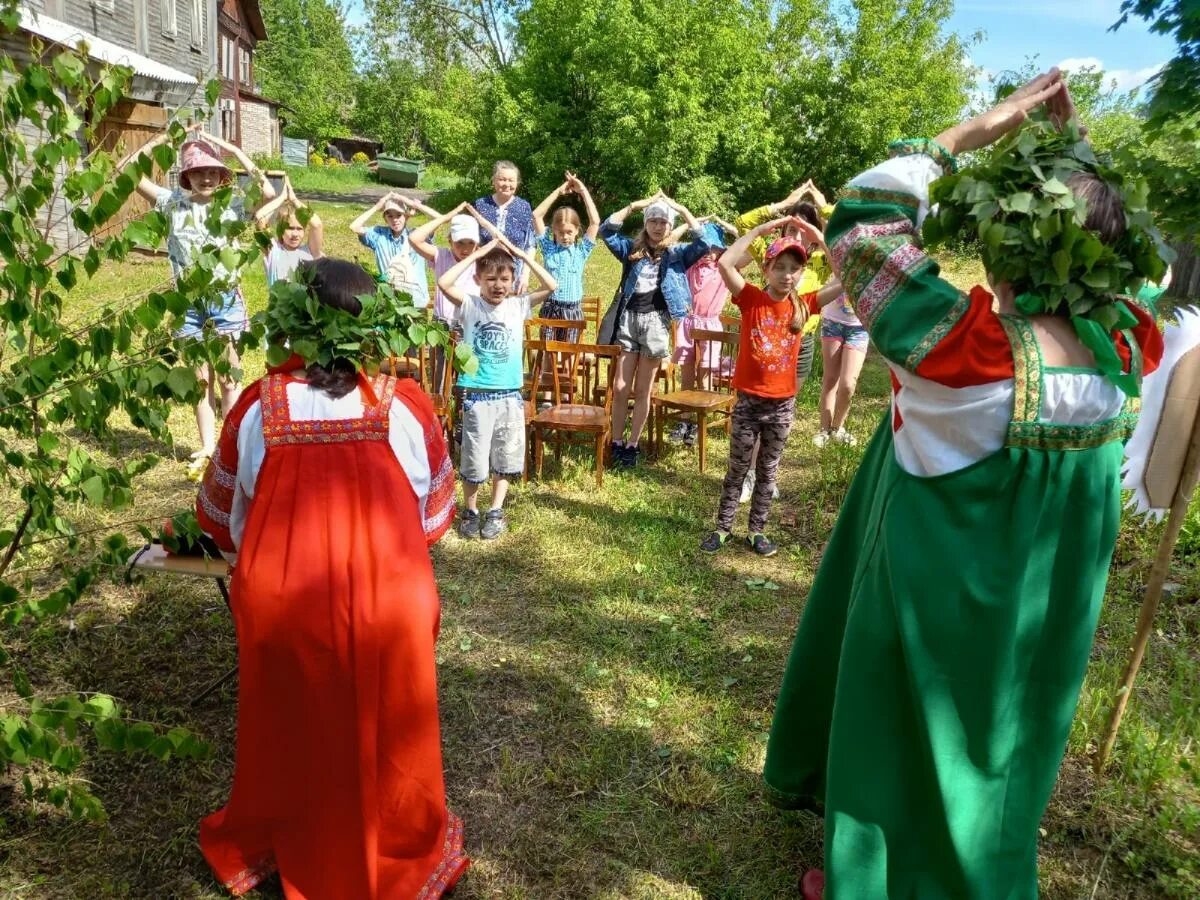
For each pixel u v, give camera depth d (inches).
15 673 108.4
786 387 190.4
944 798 84.9
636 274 243.3
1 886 103.0
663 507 222.7
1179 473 115.7
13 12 95.5
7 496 189.2
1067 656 84.8
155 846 110.5
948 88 880.3
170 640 151.9
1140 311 84.0
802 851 114.7
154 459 111.1
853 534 99.8
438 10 1362.0
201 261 96.7
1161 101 102.4
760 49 908.6
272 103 1571.1
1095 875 111.9
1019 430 78.3
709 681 150.0
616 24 789.9
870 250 81.8
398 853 101.9
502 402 193.5
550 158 836.6
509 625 165.8
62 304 105.3
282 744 97.0
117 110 548.7
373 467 97.3
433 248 262.5
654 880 109.7
